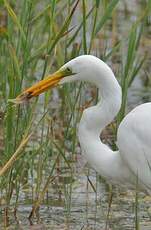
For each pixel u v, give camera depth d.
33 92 9.66
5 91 11.61
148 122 9.54
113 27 16.47
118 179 10.08
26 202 11.20
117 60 16.89
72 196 11.52
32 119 10.62
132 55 10.91
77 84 13.42
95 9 11.55
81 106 13.13
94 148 9.91
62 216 10.84
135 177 9.89
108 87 9.65
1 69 11.53
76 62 9.62
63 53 13.33
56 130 13.31
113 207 11.16
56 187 11.70
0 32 11.55
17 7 15.84
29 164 11.89
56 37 10.44
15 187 11.22
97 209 11.09
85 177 12.17
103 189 11.82
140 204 11.32
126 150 9.69
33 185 11.66
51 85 9.69
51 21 10.84
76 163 12.58
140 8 21.12
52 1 10.76
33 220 10.68
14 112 10.81
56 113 14.21
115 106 9.70
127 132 9.69
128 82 11.46
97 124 9.83
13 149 10.66
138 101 15.59
